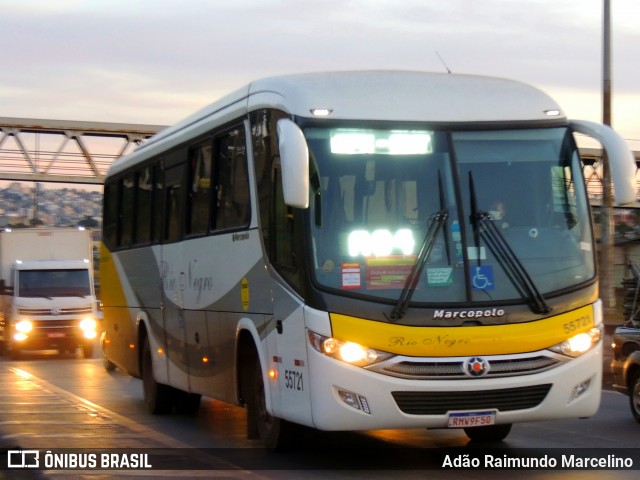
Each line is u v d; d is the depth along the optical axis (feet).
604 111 88.63
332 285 31.99
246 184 37.93
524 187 33.76
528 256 32.94
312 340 31.89
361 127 33.35
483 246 32.68
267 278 35.47
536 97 35.47
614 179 33.63
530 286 32.42
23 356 111.86
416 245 32.40
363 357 31.40
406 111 33.94
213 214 41.91
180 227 46.47
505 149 34.04
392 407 31.37
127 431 44.50
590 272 33.63
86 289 110.52
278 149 34.60
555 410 32.48
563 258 33.32
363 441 40.24
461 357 31.65
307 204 31.40
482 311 31.96
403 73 35.65
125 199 58.49
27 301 107.65
